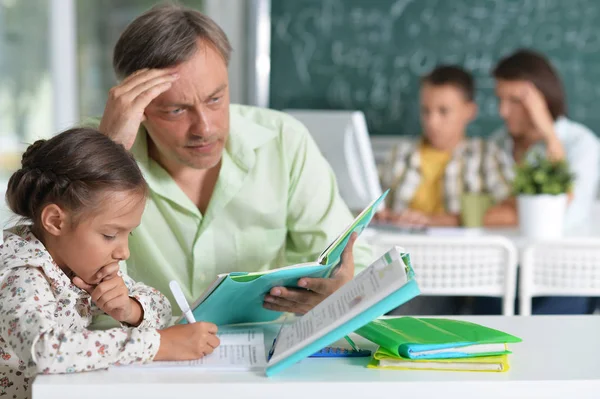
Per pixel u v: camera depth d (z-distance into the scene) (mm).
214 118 1801
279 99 5234
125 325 1650
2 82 5211
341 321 1381
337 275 1730
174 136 1811
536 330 1722
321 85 5203
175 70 1767
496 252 3096
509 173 4113
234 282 1576
